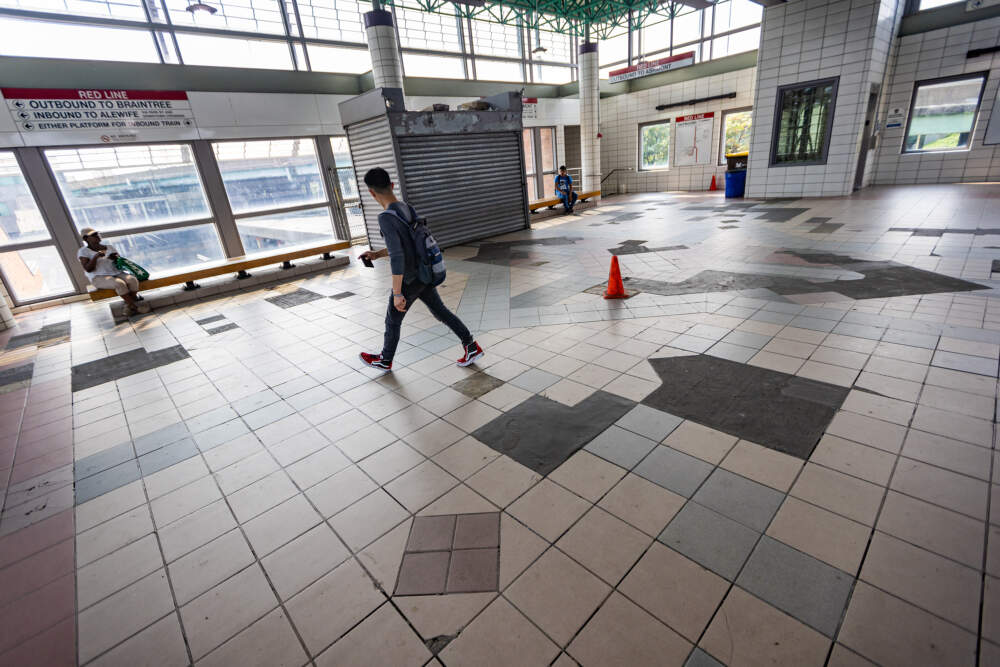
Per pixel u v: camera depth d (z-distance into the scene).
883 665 1.33
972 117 10.31
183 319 5.71
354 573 1.81
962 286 4.14
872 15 8.96
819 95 10.05
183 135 8.29
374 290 6.20
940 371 2.80
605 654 1.42
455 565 1.79
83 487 2.54
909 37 10.59
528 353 3.66
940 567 1.60
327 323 4.98
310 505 2.22
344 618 1.62
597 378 3.15
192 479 2.51
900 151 11.34
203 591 1.80
